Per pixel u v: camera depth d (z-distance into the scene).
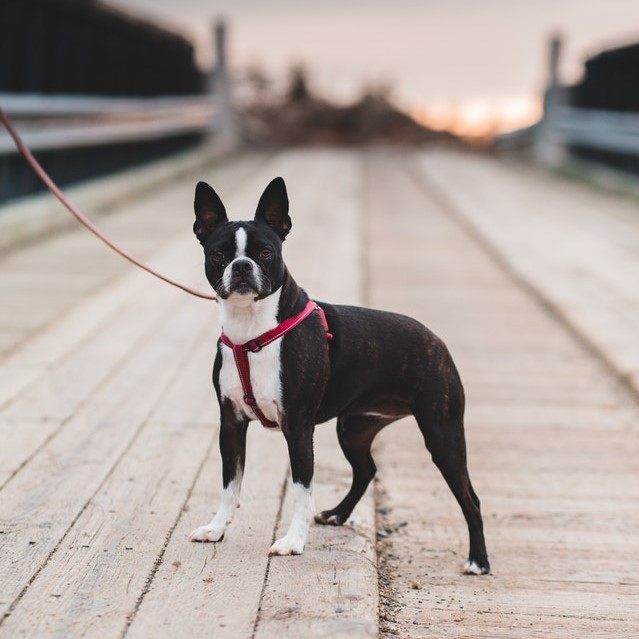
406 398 2.88
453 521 3.12
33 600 2.65
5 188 6.55
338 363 2.82
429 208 8.77
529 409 3.76
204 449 3.31
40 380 3.74
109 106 8.73
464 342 4.36
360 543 2.89
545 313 4.92
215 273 2.75
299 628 2.58
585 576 2.91
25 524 2.92
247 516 2.98
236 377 2.79
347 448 2.99
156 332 4.25
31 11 7.09
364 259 6.14
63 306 4.59
